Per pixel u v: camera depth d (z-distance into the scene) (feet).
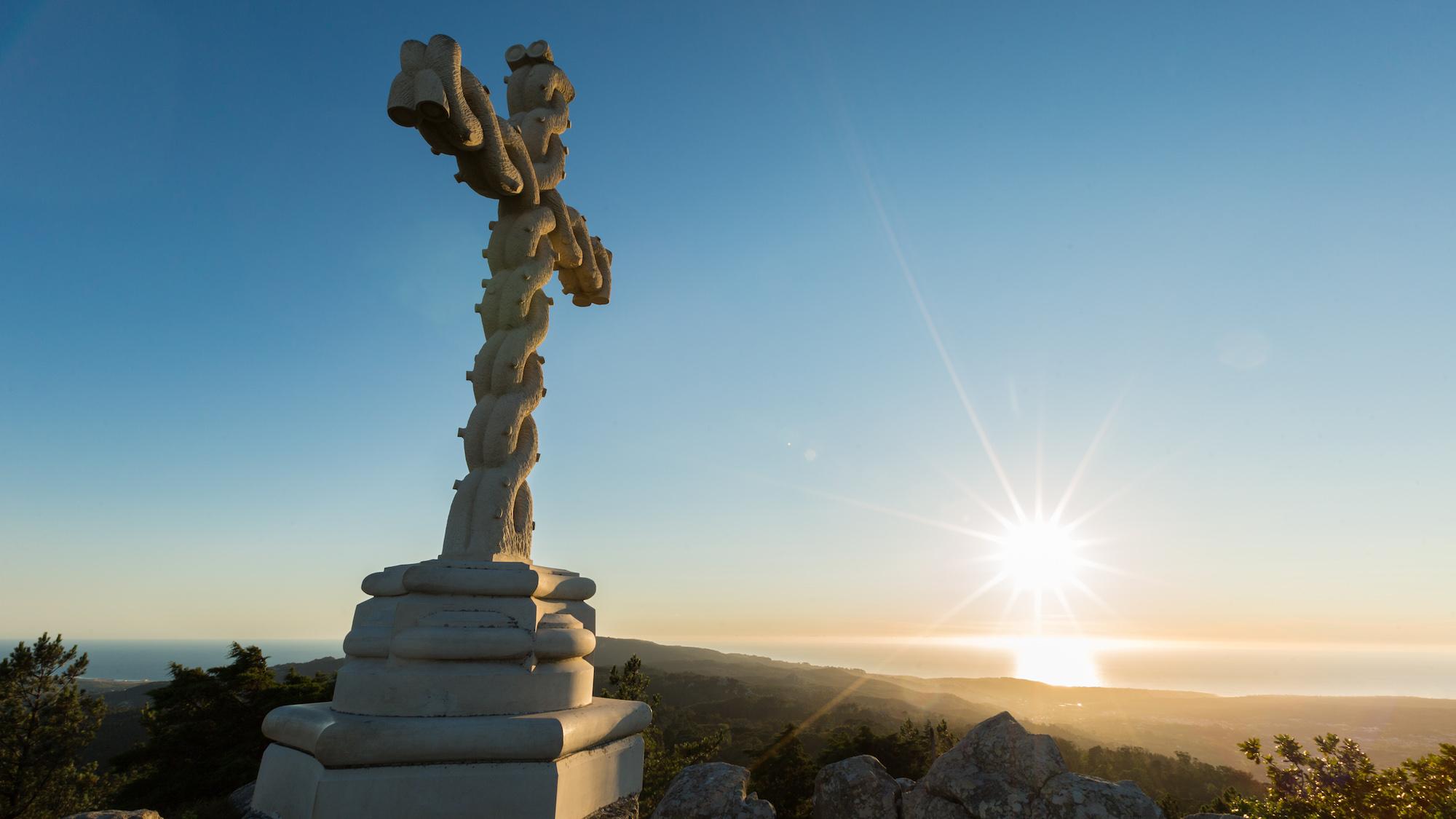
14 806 65.05
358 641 18.66
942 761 18.39
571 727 17.24
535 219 23.00
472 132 19.42
